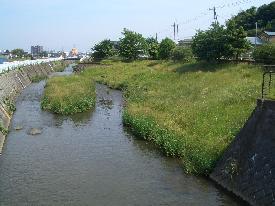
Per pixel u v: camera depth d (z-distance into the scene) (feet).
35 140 91.76
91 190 60.44
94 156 78.43
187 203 55.36
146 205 54.85
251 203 53.11
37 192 59.62
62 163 73.97
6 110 121.39
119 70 242.78
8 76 174.60
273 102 56.85
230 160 61.36
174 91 135.85
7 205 54.80
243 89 105.60
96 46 355.36
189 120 92.99
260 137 57.26
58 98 136.15
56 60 433.89
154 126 92.22
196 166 67.56
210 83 130.41
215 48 164.55
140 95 138.92
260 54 141.18
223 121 85.66
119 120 114.73
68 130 102.12
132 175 67.10
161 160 75.51
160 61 250.37
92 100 140.36
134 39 312.29
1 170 69.97
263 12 334.03
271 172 51.85
